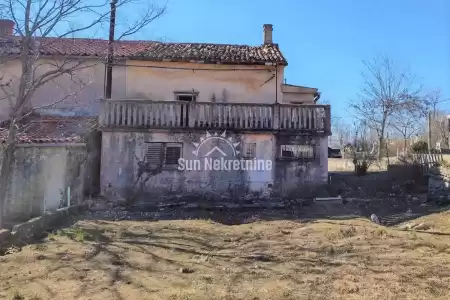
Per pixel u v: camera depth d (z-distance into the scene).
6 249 9.26
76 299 6.27
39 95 20.48
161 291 6.70
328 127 19.08
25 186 13.92
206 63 21.41
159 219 14.73
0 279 7.23
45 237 11.00
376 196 19.34
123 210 16.61
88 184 18.03
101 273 7.69
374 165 31.44
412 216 15.27
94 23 13.18
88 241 10.57
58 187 15.52
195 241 10.81
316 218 14.97
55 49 20.33
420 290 6.86
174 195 18.19
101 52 20.33
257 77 21.69
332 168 35.38
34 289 6.71
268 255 9.31
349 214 15.79
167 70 21.45
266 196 18.53
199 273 7.81
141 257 8.97
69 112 20.62
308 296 6.54
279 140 18.86
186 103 18.52
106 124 18.06
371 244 10.44
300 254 9.43
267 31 25.23
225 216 15.51
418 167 22.05
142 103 18.34
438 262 8.67
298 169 18.88
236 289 6.86
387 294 6.65
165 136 18.27
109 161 18.03
